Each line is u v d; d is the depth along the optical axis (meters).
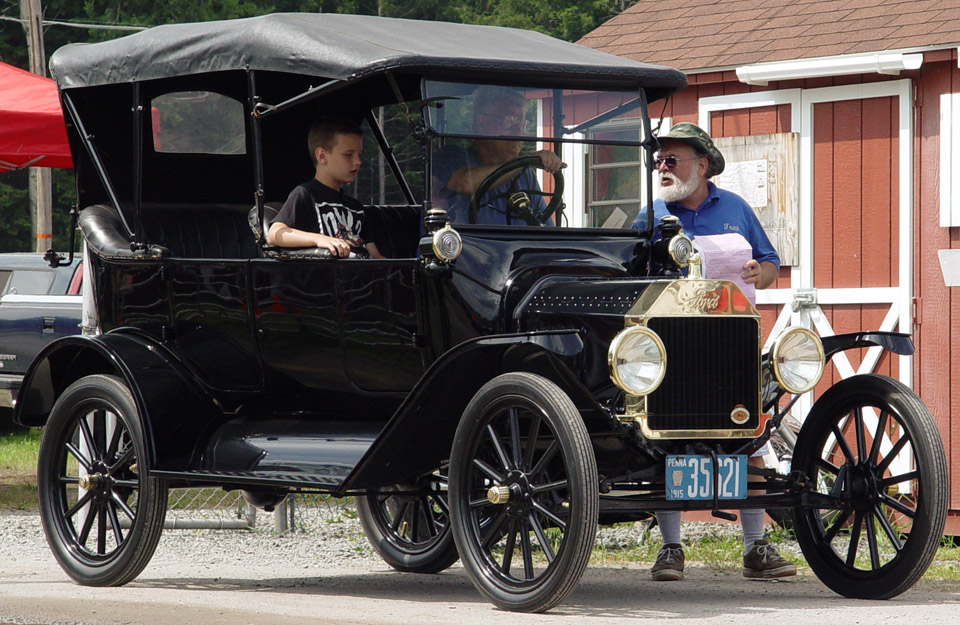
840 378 29.14
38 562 23.31
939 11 28.55
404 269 17.78
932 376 28.05
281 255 18.91
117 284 20.97
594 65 18.86
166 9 111.56
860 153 29.11
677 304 16.62
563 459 15.70
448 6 111.88
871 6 30.09
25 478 39.78
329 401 19.73
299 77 22.67
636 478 16.72
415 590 19.59
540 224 18.59
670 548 20.48
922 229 28.27
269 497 20.89
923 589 19.59
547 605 15.80
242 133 23.67
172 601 17.70
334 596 18.50
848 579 18.19
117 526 20.19
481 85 18.34
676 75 19.50
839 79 29.36
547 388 15.77
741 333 17.03
